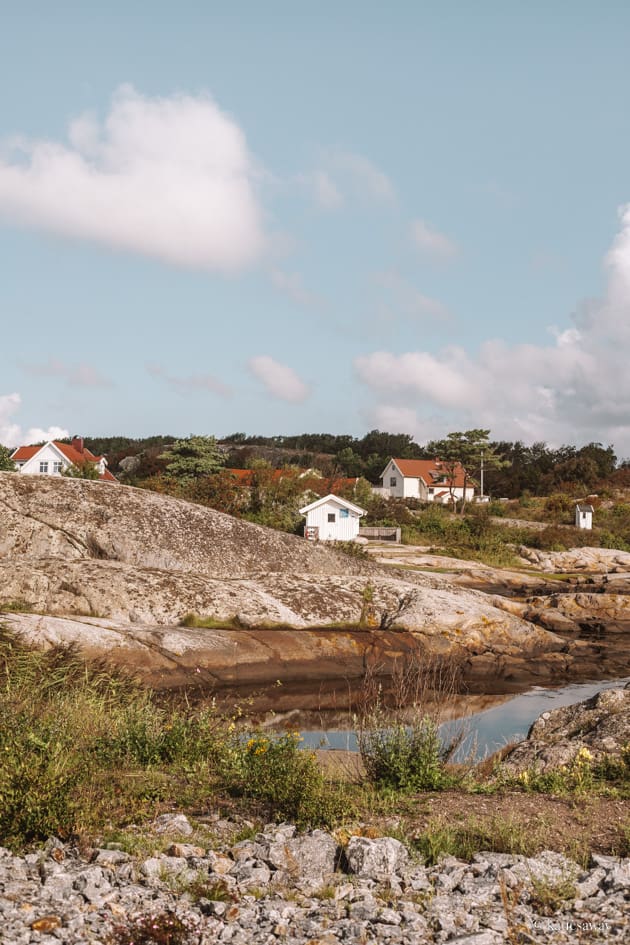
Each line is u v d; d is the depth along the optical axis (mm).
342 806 6879
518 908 4902
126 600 19453
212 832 6305
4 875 5090
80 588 19547
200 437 65688
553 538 52656
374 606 21703
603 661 21938
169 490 45031
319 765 9188
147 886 5121
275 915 4727
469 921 4723
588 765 8445
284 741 7949
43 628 16359
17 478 24812
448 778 8188
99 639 16750
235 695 16766
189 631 18406
